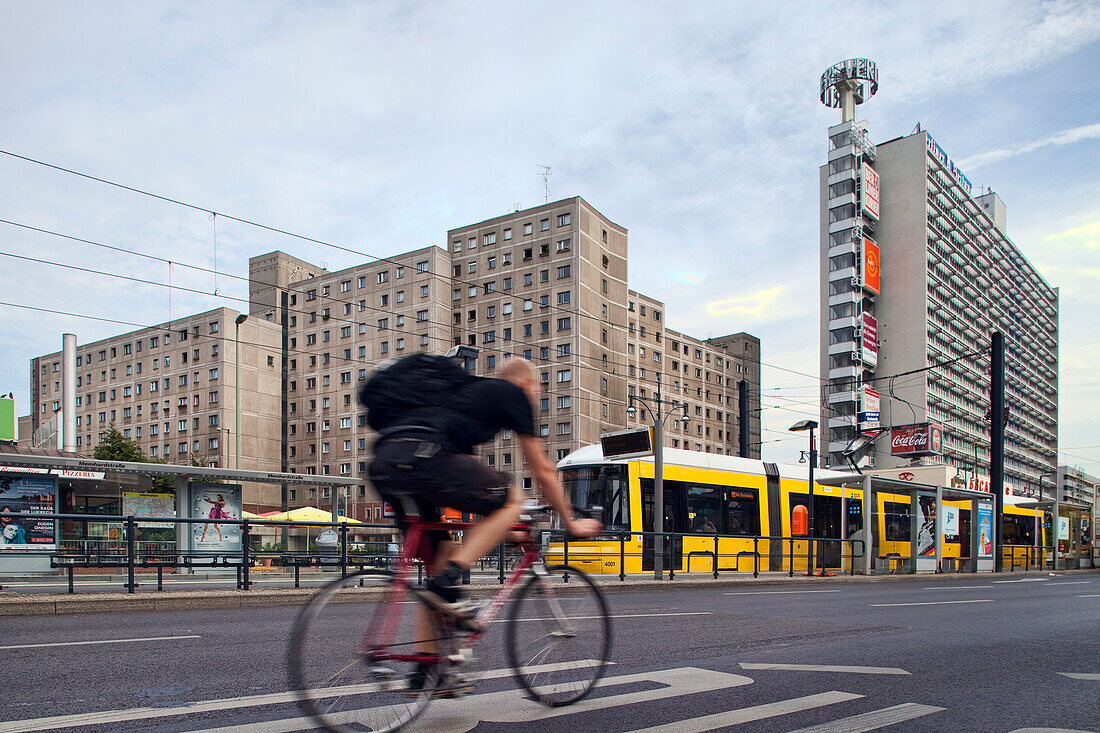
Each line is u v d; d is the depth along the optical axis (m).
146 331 85.56
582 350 72.62
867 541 22.91
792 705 4.31
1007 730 3.92
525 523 3.93
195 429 79.25
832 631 7.94
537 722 3.82
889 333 89.06
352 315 81.94
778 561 23.16
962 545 27.88
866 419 79.75
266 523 12.85
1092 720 4.16
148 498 23.97
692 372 98.69
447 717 3.88
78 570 14.40
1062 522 35.31
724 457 22.91
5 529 11.74
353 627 3.48
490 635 3.86
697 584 17.16
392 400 3.63
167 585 13.98
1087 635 7.87
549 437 72.00
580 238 73.69
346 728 3.41
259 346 81.56
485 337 77.31
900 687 4.93
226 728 3.66
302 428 83.06
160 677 4.99
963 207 98.44
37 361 101.69
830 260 89.25
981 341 102.50
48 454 25.19
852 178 88.75
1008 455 105.31
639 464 19.88
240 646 6.40
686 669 5.38
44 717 3.89
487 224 78.81
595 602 4.35
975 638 7.53
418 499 3.55
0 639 6.88
